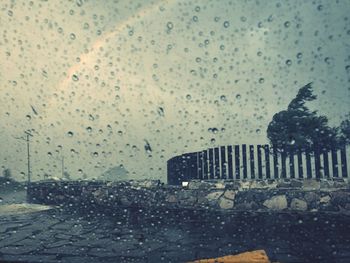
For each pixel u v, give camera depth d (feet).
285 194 11.17
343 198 10.27
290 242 6.38
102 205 13.92
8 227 8.74
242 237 6.98
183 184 13.56
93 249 6.15
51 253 5.90
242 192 11.87
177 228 8.28
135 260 5.33
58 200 14.89
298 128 16.61
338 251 5.63
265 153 14.58
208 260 5.21
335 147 13.39
